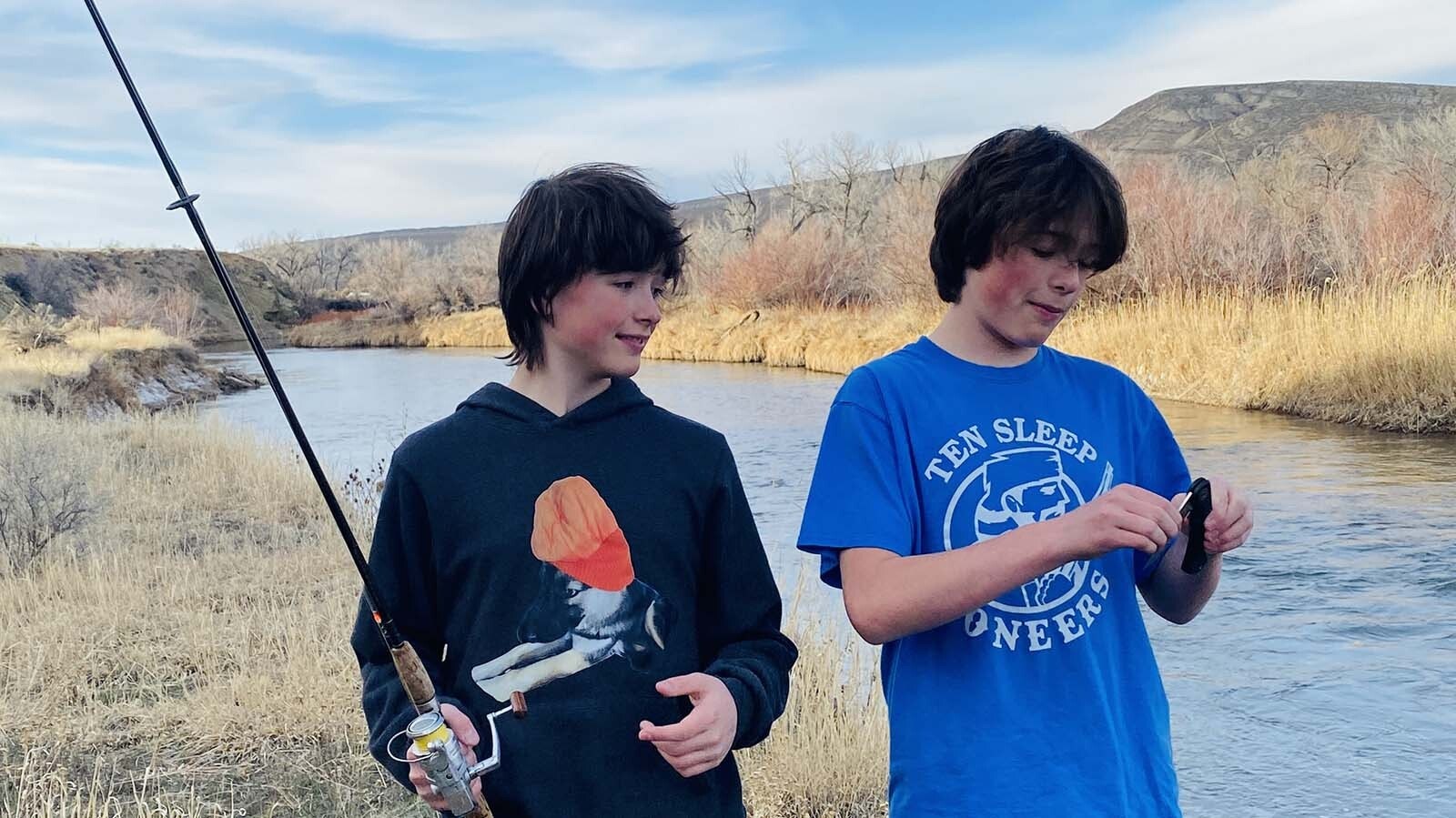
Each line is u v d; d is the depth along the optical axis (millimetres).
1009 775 1727
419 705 1650
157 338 27766
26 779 3938
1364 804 4113
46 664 5156
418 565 1824
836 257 32094
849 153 45344
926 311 25234
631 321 1801
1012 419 1889
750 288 32625
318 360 38281
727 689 1723
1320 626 5996
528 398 1849
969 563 1662
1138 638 1893
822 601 6305
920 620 1688
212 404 22781
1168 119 126625
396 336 52969
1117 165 23547
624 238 1764
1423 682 5180
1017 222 1739
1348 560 7117
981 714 1761
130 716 4629
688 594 1826
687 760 1632
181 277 62625
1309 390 13414
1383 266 15648
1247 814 4090
